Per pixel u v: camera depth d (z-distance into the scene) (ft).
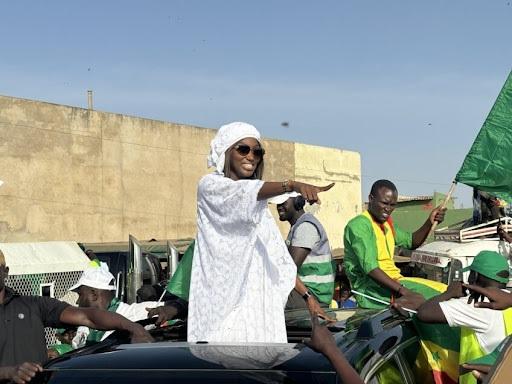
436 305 12.57
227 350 9.96
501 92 19.44
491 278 12.84
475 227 33.09
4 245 28.94
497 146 19.44
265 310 11.90
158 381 9.15
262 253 12.01
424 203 103.45
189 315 12.14
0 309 13.29
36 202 65.00
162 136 76.18
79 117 68.59
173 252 38.40
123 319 12.49
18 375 9.74
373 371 9.93
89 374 9.47
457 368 12.87
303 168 90.68
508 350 9.48
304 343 10.00
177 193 77.51
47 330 24.27
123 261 41.16
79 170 68.44
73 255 31.09
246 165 11.96
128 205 72.69
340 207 96.78
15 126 63.57
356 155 100.27
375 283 16.52
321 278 17.03
